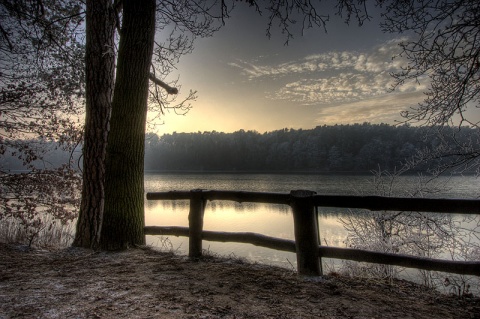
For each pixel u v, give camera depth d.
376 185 6.81
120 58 5.55
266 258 12.17
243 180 72.69
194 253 4.63
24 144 8.66
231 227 22.61
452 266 2.91
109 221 5.29
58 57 8.27
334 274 3.86
